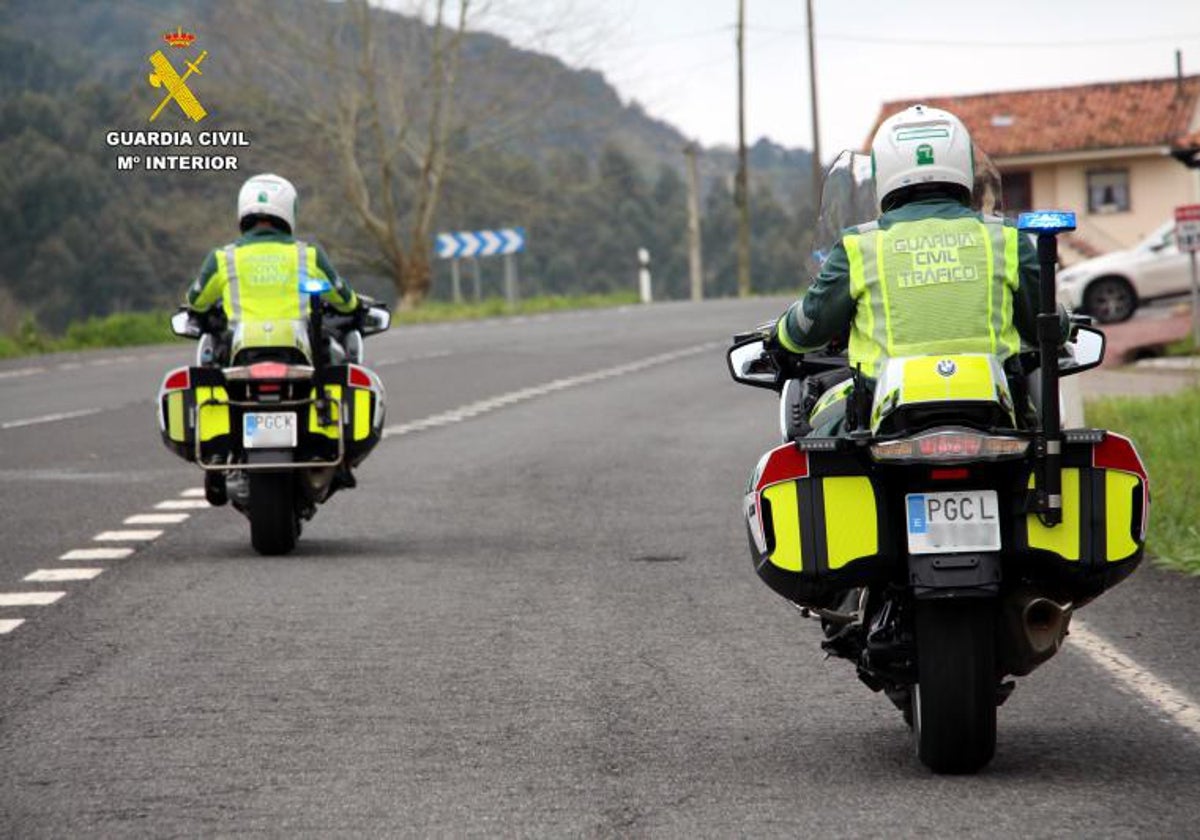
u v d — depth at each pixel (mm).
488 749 15883
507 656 20109
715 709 17453
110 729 16750
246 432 27688
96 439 47969
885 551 14500
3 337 101312
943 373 14359
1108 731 16266
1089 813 13422
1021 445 13820
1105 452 14531
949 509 14039
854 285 15078
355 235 152750
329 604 23656
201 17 144250
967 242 15016
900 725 16672
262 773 15062
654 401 59188
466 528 31422
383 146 148125
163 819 13688
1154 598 23250
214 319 29781
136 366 77812
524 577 25828
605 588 24797
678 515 32688
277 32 144375
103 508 34406
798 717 17078
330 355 29562
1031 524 14391
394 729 16672
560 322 113375
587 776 14898
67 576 26250
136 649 20734
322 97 146750
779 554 14664
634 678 18875
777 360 16953
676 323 109750
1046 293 14258
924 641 14258
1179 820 13203
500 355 83562
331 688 18469
